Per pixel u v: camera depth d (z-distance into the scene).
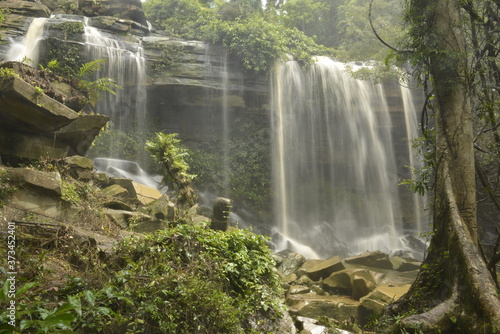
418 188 6.98
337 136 22.03
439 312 4.86
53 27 17.70
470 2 6.87
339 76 21.78
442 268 5.69
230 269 5.78
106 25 19.09
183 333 4.70
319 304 8.14
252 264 6.29
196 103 19.91
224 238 6.31
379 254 11.69
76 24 17.89
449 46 6.45
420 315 4.83
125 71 18.48
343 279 9.62
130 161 18.05
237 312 5.23
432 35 6.51
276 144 21.02
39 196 6.31
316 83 21.48
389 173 22.36
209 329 4.90
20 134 7.94
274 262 6.69
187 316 4.82
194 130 20.58
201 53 19.95
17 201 6.03
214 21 20.77
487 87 6.83
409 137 21.97
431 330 4.71
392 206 22.17
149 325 4.52
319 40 29.98
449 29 6.50
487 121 7.04
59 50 17.20
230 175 19.92
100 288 4.48
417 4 6.84
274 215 20.39
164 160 8.91
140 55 19.03
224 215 7.56
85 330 3.95
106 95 18.22
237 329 5.15
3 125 7.74
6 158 7.84
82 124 8.63
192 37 20.97
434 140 6.94
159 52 19.41
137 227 7.59
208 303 4.99
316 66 21.59
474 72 6.54
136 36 19.80
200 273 5.50
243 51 19.75
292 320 6.71
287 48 20.86
